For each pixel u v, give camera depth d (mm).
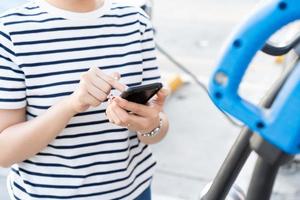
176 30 5730
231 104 617
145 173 1279
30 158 1089
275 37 832
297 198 2453
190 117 3561
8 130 1028
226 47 617
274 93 657
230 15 6270
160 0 7004
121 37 1123
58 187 1092
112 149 1118
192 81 4176
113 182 1140
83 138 1080
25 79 1016
